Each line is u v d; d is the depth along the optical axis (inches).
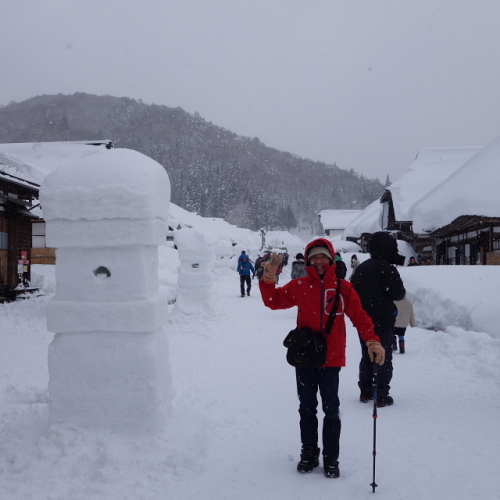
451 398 213.6
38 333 415.8
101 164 155.4
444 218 744.3
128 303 151.2
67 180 153.1
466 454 152.9
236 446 160.2
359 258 766.5
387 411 197.5
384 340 207.2
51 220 154.1
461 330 341.1
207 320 448.8
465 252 816.3
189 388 228.2
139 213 150.4
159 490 126.6
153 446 143.7
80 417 152.2
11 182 559.5
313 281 144.9
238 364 290.4
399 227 1224.8
